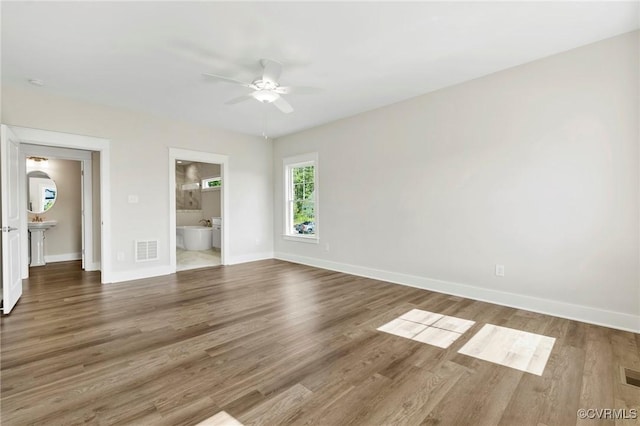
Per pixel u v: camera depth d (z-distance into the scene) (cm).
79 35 262
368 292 396
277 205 648
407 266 431
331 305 344
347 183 505
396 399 177
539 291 318
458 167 375
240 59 306
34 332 269
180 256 694
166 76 344
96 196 534
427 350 236
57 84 364
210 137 553
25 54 293
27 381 193
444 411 166
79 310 326
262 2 221
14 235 345
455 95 375
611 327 277
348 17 240
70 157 513
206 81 357
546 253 312
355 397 178
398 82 366
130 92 390
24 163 473
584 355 227
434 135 396
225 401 174
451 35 267
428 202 405
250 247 619
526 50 295
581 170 290
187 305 344
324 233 547
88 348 239
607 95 276
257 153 626
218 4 222
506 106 335
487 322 292
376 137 462
